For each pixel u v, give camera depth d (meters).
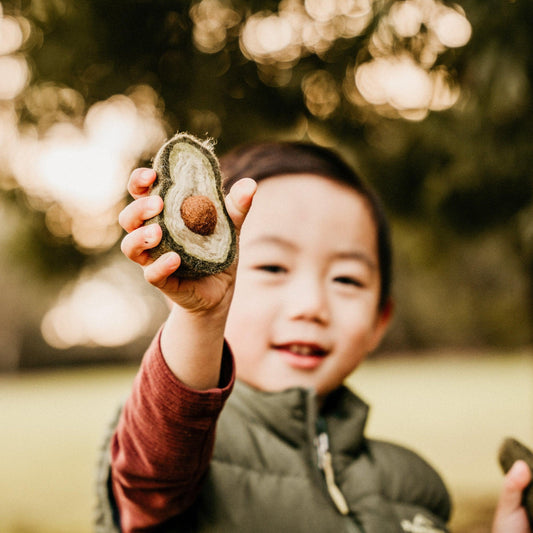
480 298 9.31
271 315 1.70
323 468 1.77
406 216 4.72
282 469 1.65
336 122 4.23
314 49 3.78
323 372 1.74
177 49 3.79
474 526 6.05
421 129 4.05
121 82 3.83
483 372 25.03
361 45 3.62
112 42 3.70
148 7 3.62
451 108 3.91
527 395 17.16
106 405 17.88
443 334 28.59
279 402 1.67
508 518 1.69
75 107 3.90
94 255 4.89
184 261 1.09
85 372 32.88
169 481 1.30
